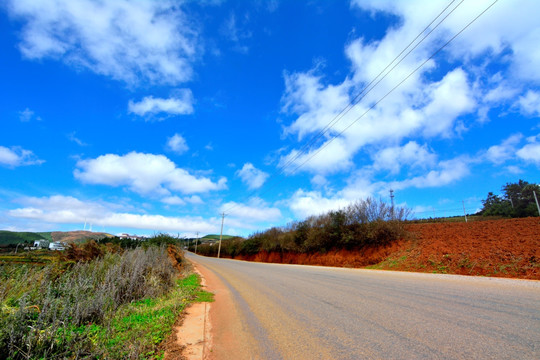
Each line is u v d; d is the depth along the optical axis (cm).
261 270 2038
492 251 1492
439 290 870
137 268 897
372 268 2016
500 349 381
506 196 5131
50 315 439
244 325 582
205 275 1731
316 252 3612
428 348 399
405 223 2516
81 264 862
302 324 566
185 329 553
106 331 449
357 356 388
